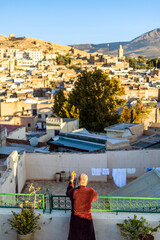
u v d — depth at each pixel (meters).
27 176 15.18
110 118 36.28
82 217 7.29
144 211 8.33
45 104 62.81
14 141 23.44
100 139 18.05
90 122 36.62
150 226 8.06
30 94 83.50
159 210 8.79
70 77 133.88
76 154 14.94
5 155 20.12
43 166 15.08
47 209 8.61
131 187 11.88
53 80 122.50
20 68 189.75
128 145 18.66
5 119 47.72
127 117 45.69
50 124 28.31
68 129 28.84
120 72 159.50
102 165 15.01
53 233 8.42
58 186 14.43
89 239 7.33
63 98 42.56
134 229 7.80
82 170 15.03
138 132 25.83
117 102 38.94
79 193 7.29
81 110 36.91
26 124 52.97
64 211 8.49
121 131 23.75
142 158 15.46
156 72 160.12
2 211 8.49
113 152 15.26
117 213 8.29
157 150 15.44
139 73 167.88
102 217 8.16
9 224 8.43
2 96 82.38
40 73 149.50
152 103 64.69
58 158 14.98
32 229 8.14
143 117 48.44
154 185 11.23
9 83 116.31
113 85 38.44
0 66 189.75
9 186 12.02
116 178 13.96
